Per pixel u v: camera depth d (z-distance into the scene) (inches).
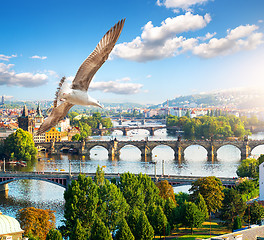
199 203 5246.1
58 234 3543.3
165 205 5059.1
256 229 3112.7
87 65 626.8
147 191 5290.4
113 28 601.9
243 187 6806.1
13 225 3211.1
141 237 4060.0
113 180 5497.1
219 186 5718.5
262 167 6166.3
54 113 665.0
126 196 5004.9
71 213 4347.9
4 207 6983.3
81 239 3727.9
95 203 4360.2
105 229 3730.3
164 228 4530.0
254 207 5275.6
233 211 5251.0
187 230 5108.3
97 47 615.8
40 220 4581.7
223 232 4990.2
